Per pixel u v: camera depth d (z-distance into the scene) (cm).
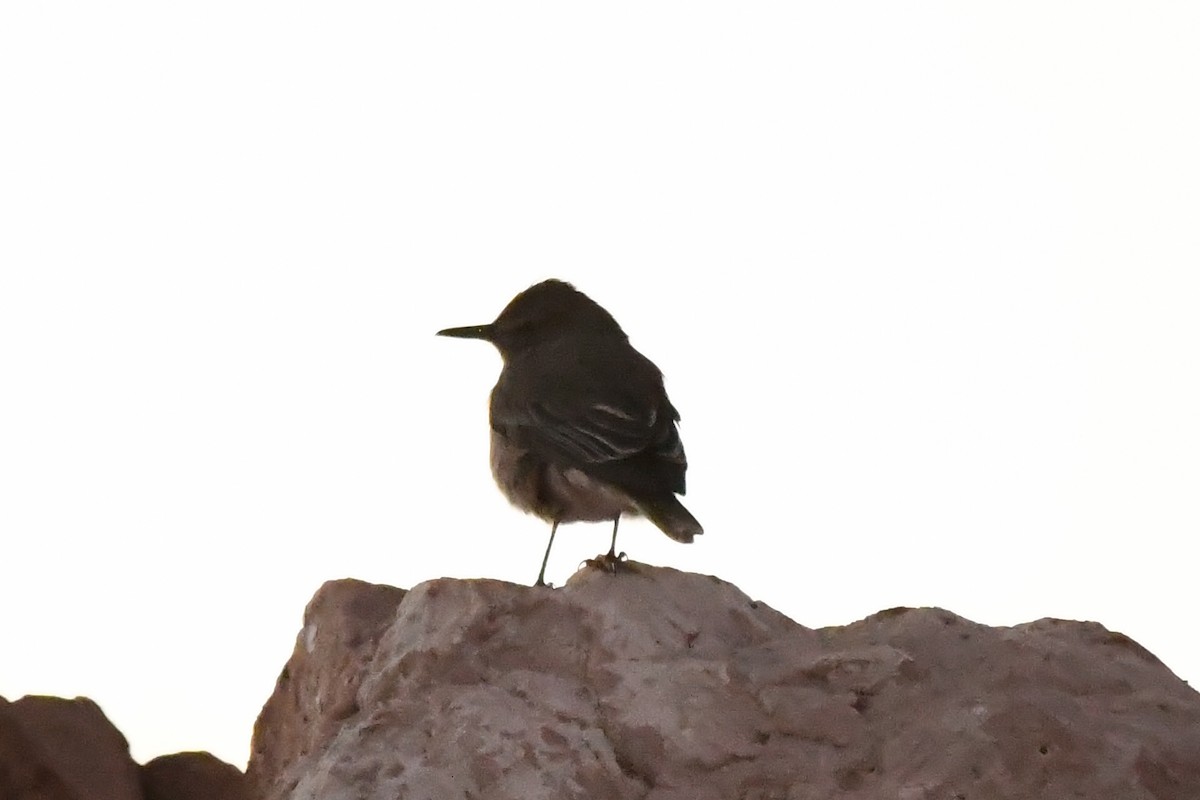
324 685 1216
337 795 1041
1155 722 1072
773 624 1219
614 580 1190
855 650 1120
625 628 1147
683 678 1103
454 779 1047
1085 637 1165
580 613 1160
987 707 1052
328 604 1247
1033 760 1019
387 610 1234
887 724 1071
